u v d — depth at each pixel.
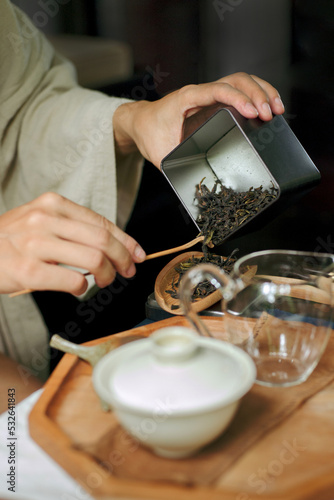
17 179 0.95
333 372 0.55
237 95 0.65
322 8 2.33
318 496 0.41
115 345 0.57
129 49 1.87
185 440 0.43
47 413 0.50
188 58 2.48
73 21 2.62
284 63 2.32
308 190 0.66
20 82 0.91
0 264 0.61
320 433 0.47
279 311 0.51
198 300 0.67
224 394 0.43
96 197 0.90
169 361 0.44
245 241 1.50
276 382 0.52
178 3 2.64
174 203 1.60
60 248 0.59
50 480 0.44
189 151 0.67
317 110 1.96
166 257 1.41
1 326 0.87
